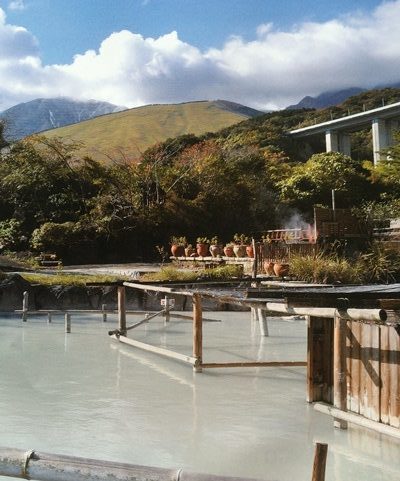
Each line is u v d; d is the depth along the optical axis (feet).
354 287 22.72
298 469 15.23
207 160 100.89
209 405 21.53
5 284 50.65
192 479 7.05
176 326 42.80
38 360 29.96
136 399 22.33
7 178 92.99
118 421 19.38
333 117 214.90
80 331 40.42
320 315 18.65
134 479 7.20
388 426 16.83
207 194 95.35
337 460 15.84
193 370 27.53
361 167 122.62
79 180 94.68
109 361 29.86
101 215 87.30
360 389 18.97
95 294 51.80
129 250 88.22
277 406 21.44
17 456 7.69
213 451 16.55
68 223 84.89
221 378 26.27
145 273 60.39
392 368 17.52
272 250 58.49
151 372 27.30
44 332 39.91
